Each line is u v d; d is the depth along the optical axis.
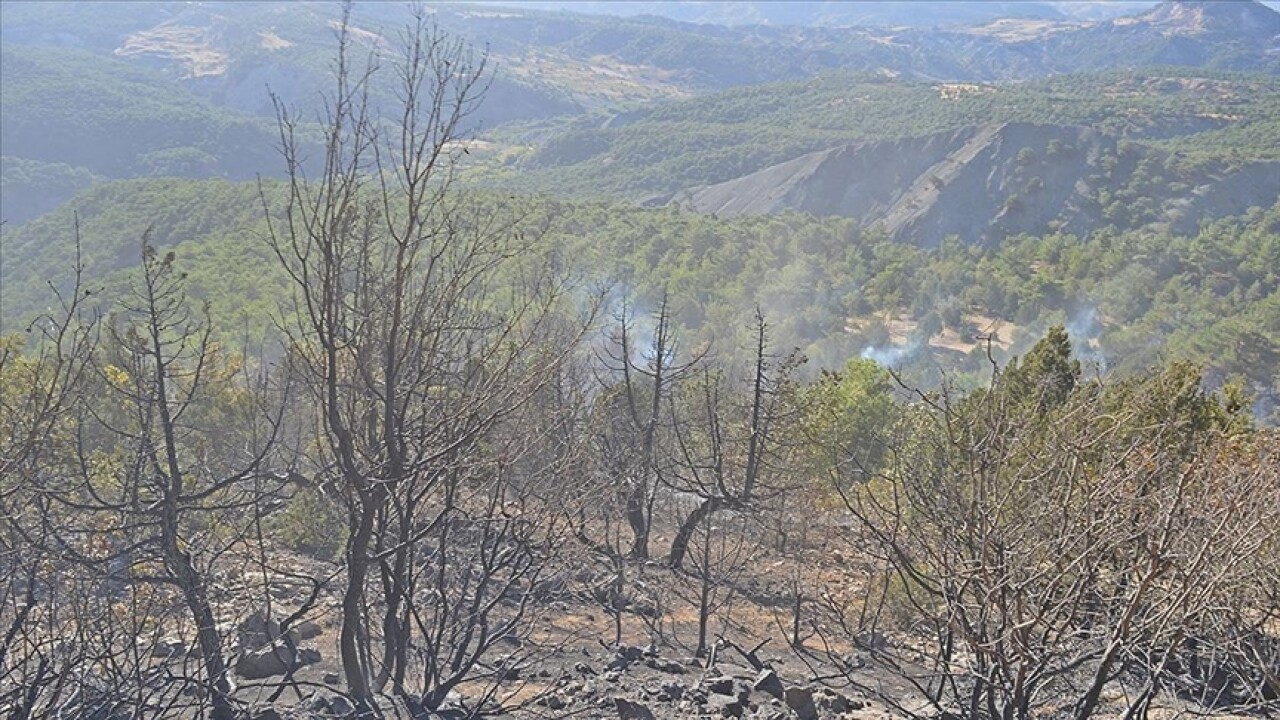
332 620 10.39
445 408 6.85
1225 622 6.43
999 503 5.50
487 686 8.82
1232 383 14.24
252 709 7.08
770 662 12.04
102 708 5.69
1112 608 5.88
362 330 6.20
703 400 18.61
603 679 10.14
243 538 6.85
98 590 6.28
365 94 5.86
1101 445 6.52
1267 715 7.04
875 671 10.45
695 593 14.66
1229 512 5.12
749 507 14.56
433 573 9.00
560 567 9.70
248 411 8.84
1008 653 5.75
